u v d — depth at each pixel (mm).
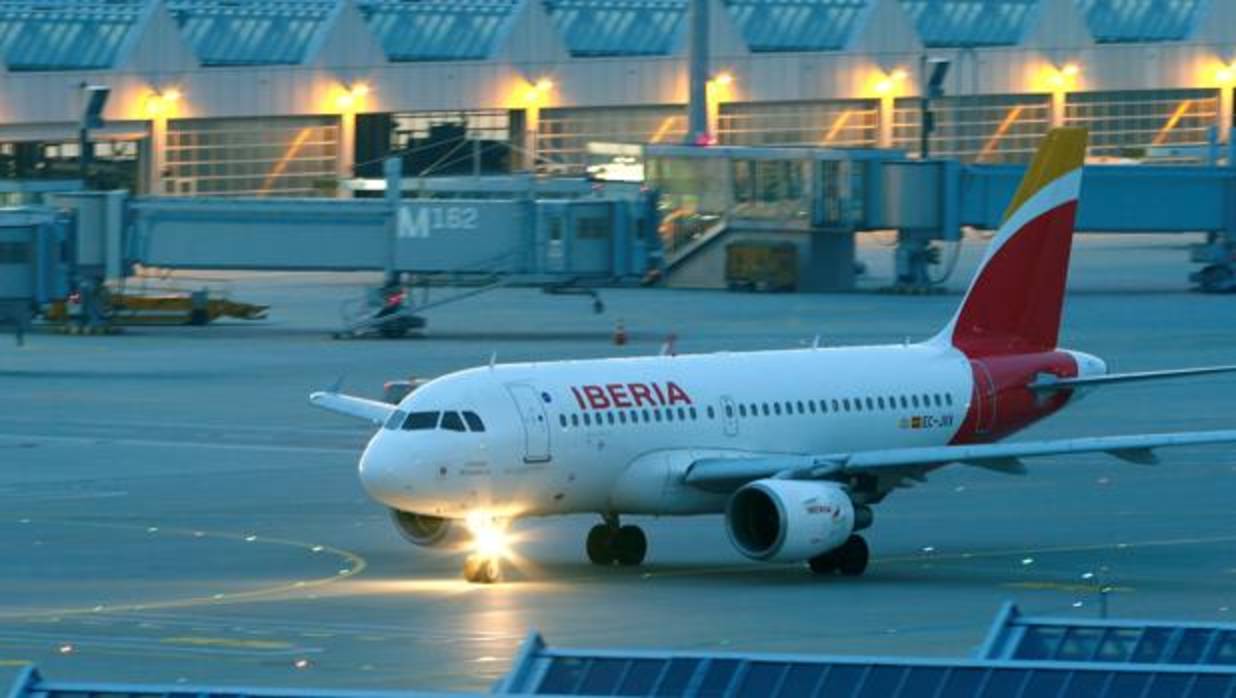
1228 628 106125
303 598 183625
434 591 186750
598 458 193625
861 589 187875
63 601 183375
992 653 107500
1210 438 187500
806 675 96062
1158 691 93000
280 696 90688
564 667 98375
